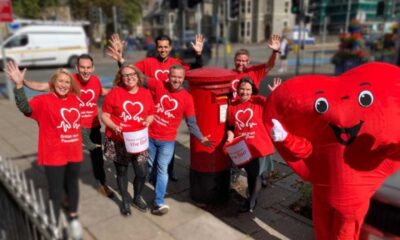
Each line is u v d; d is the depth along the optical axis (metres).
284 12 55.62
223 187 3.99
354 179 2.41
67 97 3.02
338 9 54.03
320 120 2.39
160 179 3.77
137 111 3.50
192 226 3.61
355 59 12.46
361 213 2.47
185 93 3.70
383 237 2.49
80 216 3.71
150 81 3.73
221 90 3.74
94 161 4.13
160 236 3.43
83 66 3.95
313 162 2.54
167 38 4.51
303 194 3.88
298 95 2.42
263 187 4.39
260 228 3.58
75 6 36.31
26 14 31.91
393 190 2.46
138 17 41.00
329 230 2.65
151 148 3.86
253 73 4.62
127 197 3.84
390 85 2.43
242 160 3.58
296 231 3.52
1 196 2.82
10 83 9.99
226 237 3.43
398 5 15.02
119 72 3.55
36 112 2.93
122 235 3.43
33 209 2.19
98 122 4.20
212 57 23.91
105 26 39.78
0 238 3.04
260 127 3.64
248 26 58.53
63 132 2.93
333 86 2.43
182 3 11.21
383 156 2.42
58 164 2.91
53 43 19.64
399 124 2.39
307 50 32.66
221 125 3.81
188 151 5.86
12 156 5.48
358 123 2.36
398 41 11.60
